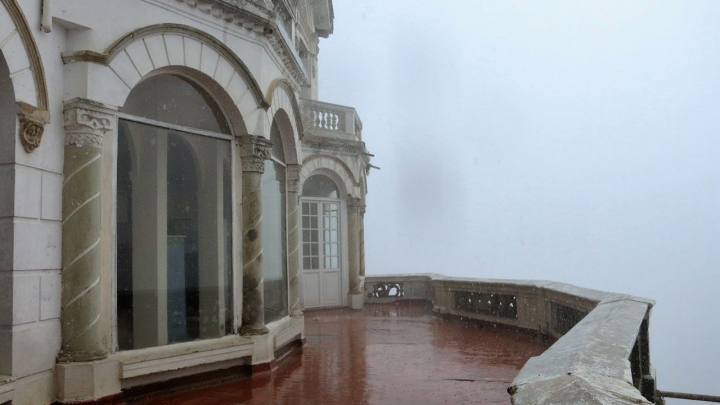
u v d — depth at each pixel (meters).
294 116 10.08
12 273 5.20
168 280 6.95
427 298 17.27
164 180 7.04
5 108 5.28
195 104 7.42
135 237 6.59
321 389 6.67
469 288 12.98
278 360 8.37
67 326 5.79
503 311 11.80
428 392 6.45
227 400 6.21
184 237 7.20
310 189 15.99
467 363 8.16
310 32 17.73
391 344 9.96
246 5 7.75
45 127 5.64
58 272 5.81
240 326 7.61
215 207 7.57
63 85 5.92
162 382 6.50
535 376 2.38
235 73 7.59
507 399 6.10
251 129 7.81
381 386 6.77
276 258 9.52
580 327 3.95
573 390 1.96
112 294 6.17
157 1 6.61
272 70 8.69
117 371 5.99
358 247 16.53
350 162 16.42
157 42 6.57
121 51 6.21
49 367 5.62
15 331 5.20
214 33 7.36
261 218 7.91
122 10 6.27
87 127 5.91
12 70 5.18
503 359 8.44
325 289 16.03
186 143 7.37
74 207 5.86
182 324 7.04
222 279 7.58
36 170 5.52
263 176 8.97
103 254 6.11
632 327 3.74
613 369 2.32
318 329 12.10
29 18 5.40
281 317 9.54
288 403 6.05
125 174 6.53
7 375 5.14
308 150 15.39
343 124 16.66
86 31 5.98
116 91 6.16
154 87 6.92
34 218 5.48
